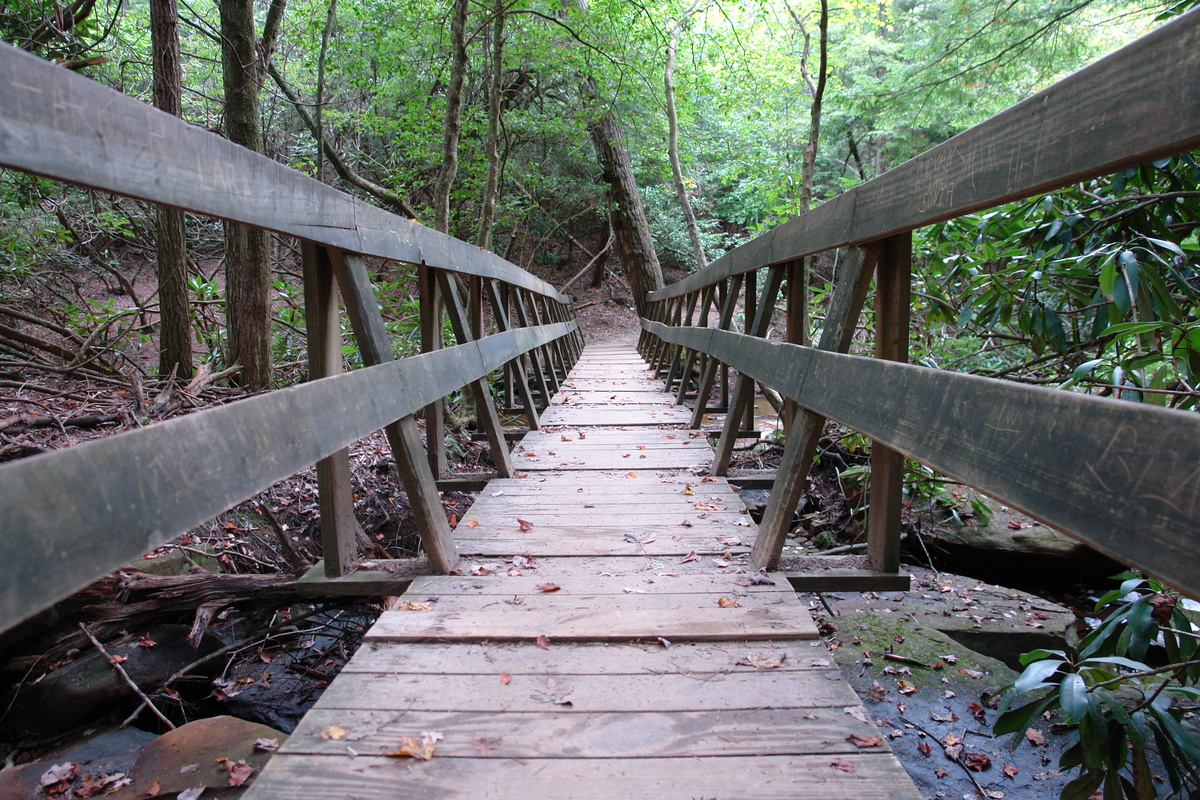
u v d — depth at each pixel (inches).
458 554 94.1
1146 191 111.0
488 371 132.5
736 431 134.3
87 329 209.3
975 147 51.6
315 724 56.4
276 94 371.6
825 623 121.0
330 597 90.2
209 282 242.4
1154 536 29.5
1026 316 123.6
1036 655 71.9
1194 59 31.2
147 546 37.5
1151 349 98.3
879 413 61.3
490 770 50.9
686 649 68.4
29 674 80.6
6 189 213.3
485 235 270.4
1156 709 67.0
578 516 110.7
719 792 48.5
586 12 365.4
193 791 62.8
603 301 652.1
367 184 341.4
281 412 53.4
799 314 106.8
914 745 90.8
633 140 493.7
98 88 38.0
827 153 564.1
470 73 386.9
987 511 153.2
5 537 28.9
